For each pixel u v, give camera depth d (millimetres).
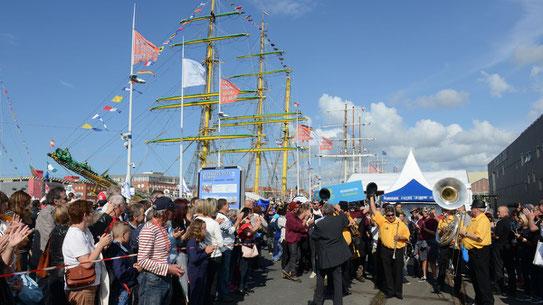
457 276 7887
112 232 4672
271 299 7734
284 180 60750
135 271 4641
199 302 5793
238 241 8039
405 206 16500
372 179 22703
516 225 9883
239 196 12914
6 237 3797
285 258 10281
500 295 8344
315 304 6871
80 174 29203
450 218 8328
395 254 7891
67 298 4195
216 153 49750
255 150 55625
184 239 5664
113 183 31531
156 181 79125
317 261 6812
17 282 4098
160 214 4715
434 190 8180
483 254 6793
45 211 5895
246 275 8172
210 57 45531
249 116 57094
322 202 10039
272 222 13375
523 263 8258
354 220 10195
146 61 16422
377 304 7383
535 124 30641
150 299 4582
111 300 4641
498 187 49312
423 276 9703
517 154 37125
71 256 4152
